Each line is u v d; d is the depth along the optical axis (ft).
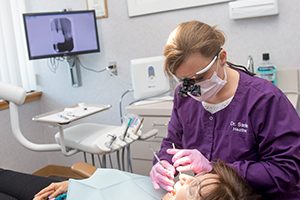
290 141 2.81
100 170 3.67
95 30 7.45
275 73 6.02
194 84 2.90
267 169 2.80
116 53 7.83
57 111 5.53
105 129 5.52
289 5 5.94
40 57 7.19
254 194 2.46
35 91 8.95
